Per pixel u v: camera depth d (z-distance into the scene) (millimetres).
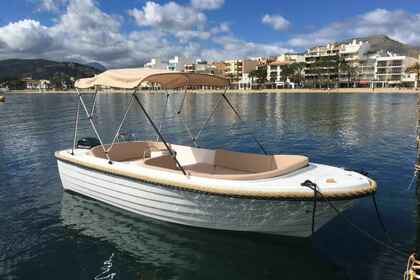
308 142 18266
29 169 12352
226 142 18984
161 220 7047
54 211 8078
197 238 6496
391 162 12992
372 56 114625
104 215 7656
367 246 6234
